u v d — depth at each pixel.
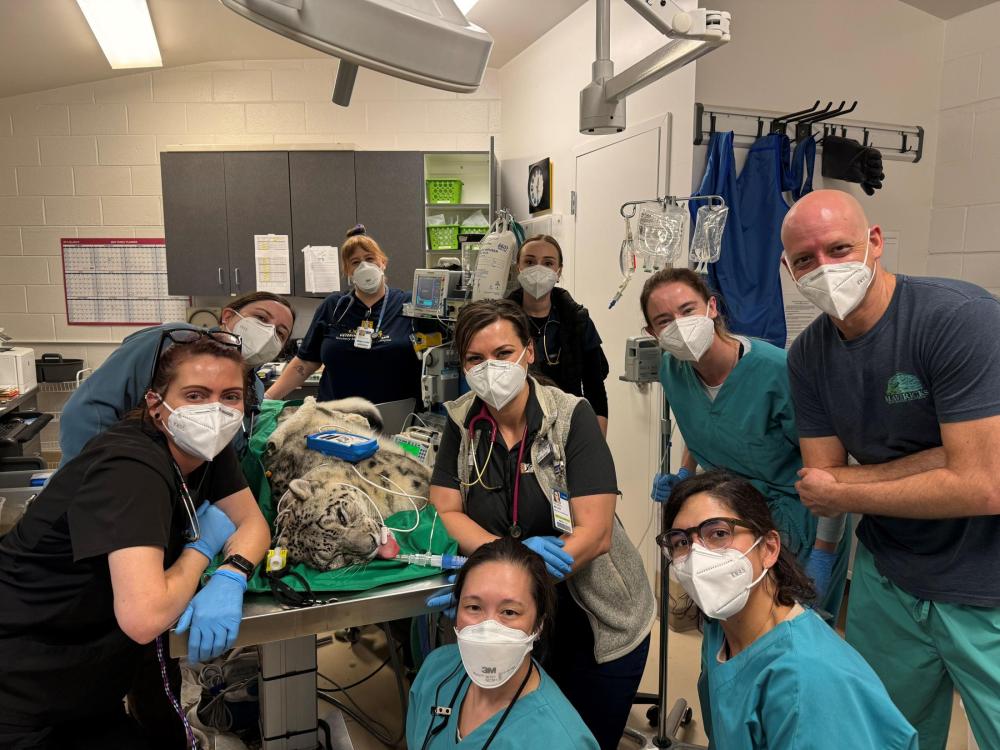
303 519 1.50
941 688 1.56
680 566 1.22
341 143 4.58
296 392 4.14
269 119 4.76
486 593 1.18
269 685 1.73
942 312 1.32
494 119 4.89
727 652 1.28
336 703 2.39
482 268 2.45
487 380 1.49
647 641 1.72
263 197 4.39
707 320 1.82
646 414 3.14
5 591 1.28
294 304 4.86
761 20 2.82
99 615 1.33
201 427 1.29
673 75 2.82
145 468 1.24
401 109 4.84
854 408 1.49
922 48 3.18
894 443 1.45
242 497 1.55
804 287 1.42
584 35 3.58
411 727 1.38
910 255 3.34
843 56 3.01
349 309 2.95
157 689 1.87
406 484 1.73
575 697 1.73
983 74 3.07
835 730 1.02
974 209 3.16
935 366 1.33
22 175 4.68
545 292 2.52
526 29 4.04
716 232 2.14
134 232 4.77
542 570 1.24
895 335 1.39
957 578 1.40
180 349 1.32
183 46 4.29
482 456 1.60
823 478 1.48
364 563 1.50
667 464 2.13
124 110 4.67
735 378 1.86
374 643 2.85
